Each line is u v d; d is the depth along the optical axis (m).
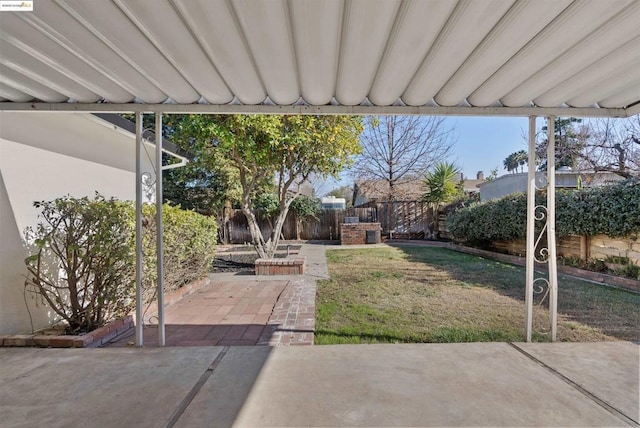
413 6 1.52
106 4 1.47
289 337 3.20
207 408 1.86
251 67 2.08
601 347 2.67
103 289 3.28
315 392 2.02
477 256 8.38
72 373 2.29
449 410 1.81
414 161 14.73
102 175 4.68
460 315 3.77
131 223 3.57
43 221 3.49
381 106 2.70
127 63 2.02
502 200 7.67
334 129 6.12
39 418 1.78
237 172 11.30
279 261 6.28
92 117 3.73
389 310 3.97
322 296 4.66
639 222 4.65
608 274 5.15
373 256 8.48
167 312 4.05
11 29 1.64
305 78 2.22
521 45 1.82
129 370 2.34
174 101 2.67
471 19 1.61
